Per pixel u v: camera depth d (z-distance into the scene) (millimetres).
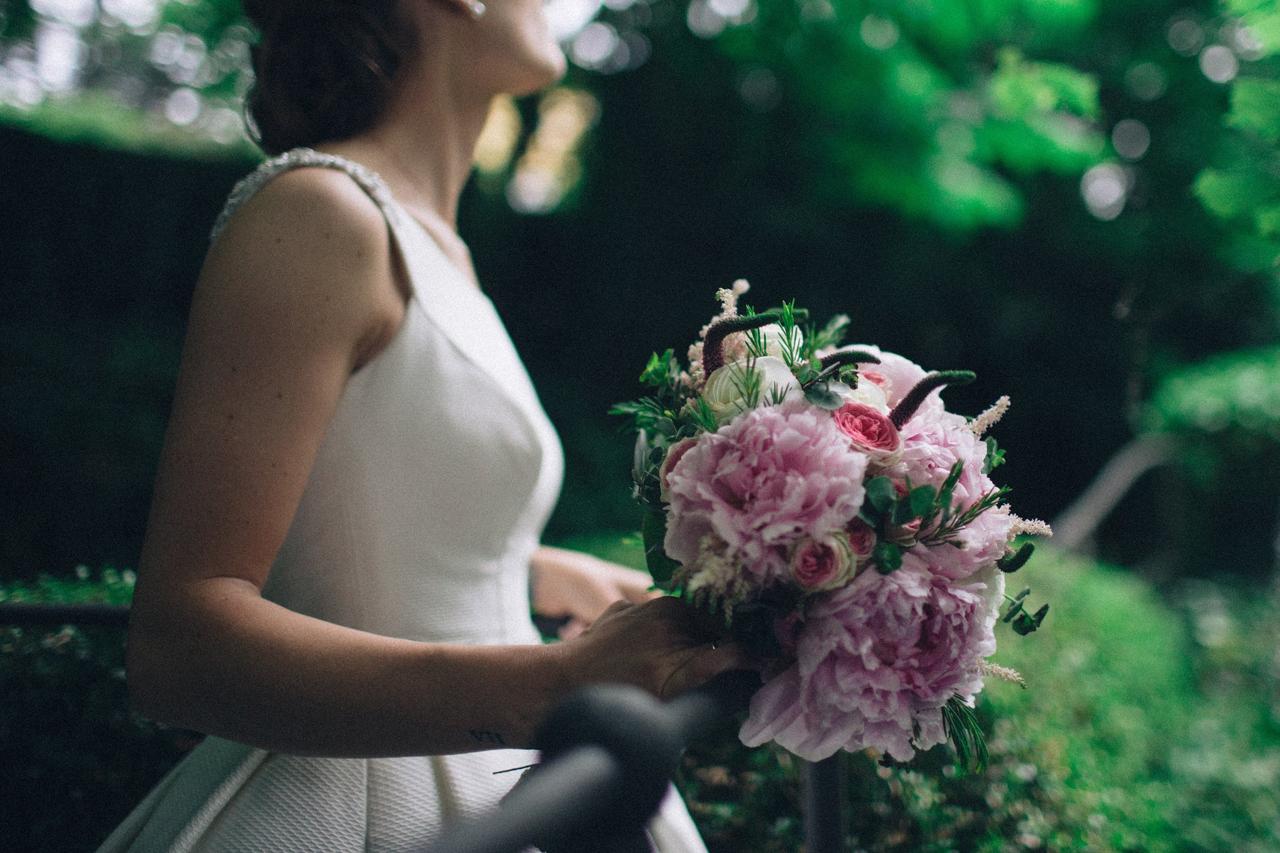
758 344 1054
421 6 1303
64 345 7012
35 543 5848
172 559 960
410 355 1127
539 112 10141
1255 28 2414
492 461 1183
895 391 1092
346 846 1119
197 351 1012
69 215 8281
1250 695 5684
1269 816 3652
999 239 8797
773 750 1942
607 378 10367
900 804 1887
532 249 10688
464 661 936
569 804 535
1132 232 7551
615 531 7133
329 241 1046
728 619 913
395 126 1324
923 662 956
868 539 938
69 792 1775
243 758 1162
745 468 947
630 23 9656
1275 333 8133
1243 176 2467
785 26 7035
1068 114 6777
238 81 8039
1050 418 9352
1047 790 2055
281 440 997
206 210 8711
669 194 9984
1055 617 3451
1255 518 8242
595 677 925
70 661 1812
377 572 1146
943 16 6512
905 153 7031
